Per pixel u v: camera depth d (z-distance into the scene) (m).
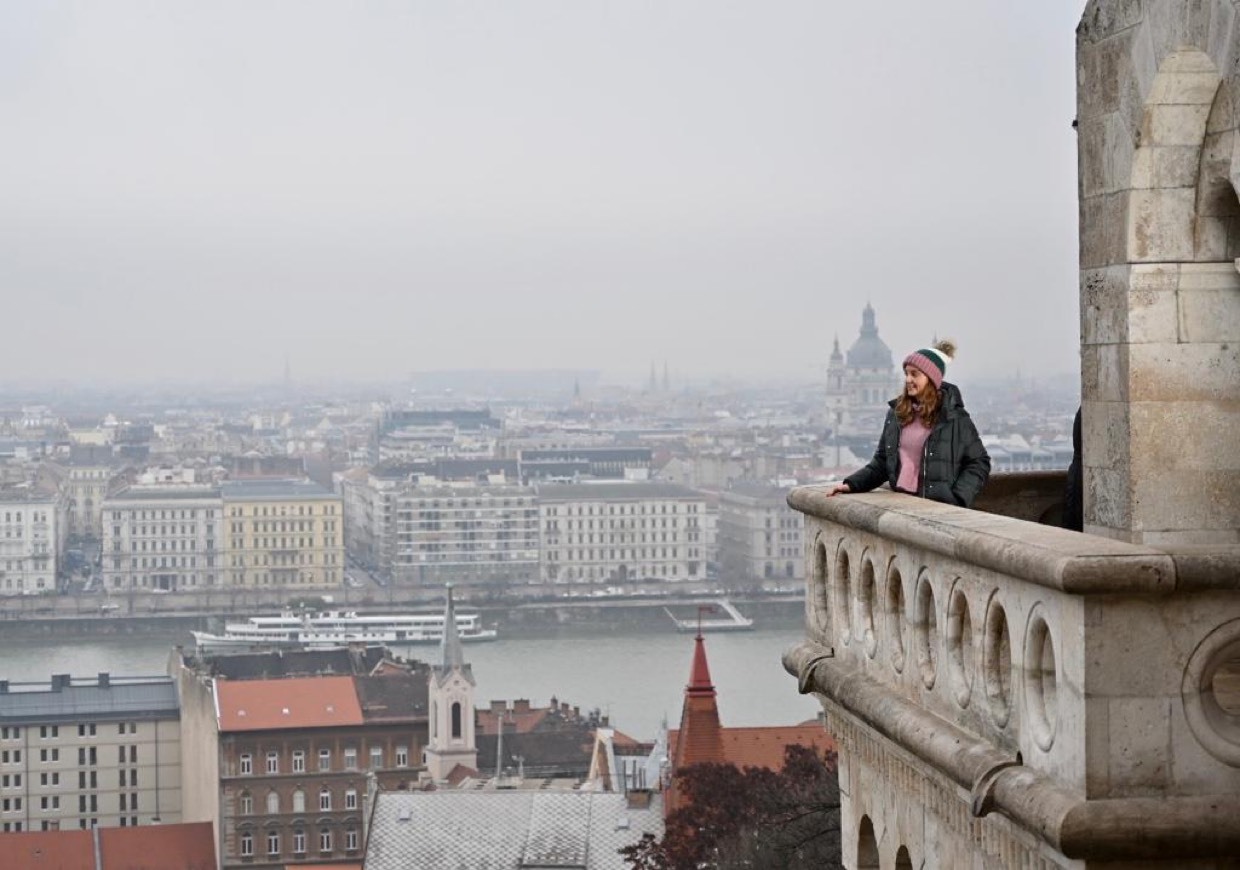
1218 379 19.22
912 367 23.77
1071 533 16.94
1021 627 16.56
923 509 20.36
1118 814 15.23
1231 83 17.69
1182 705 15.28
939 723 18.84
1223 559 15.05
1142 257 19.19
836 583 22.83
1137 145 19.06
